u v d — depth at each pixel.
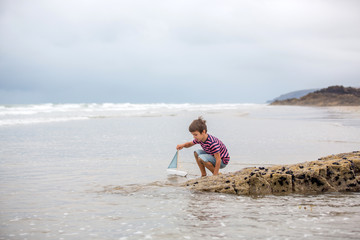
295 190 5.48
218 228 3.59
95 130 17.27
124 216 4.06
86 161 8.50
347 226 3.63
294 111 41.03
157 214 4.14
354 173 5.59
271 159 8.78
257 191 5.34
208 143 6.41
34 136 14.36
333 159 6.32
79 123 21.73
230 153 9.75
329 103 71.38
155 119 26.03
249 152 9.95
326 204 4.62
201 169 6.71
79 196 5.09
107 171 7.25
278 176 5.43
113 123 21.97
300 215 4.07
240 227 3.62
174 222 3.81
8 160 8.55
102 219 3.94
